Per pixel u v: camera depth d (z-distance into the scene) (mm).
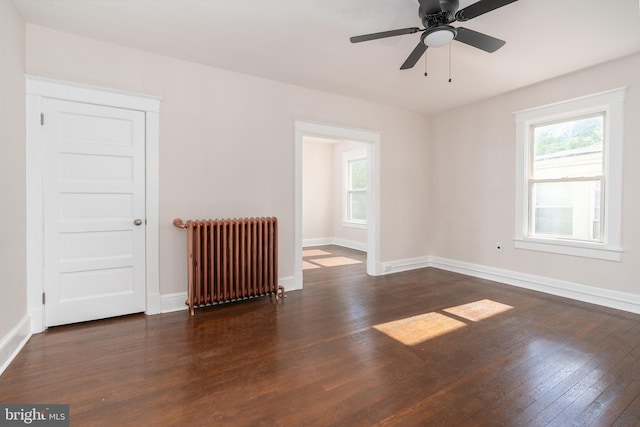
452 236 4992
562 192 3750
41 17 2480
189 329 2758
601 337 2598
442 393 1859
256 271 3477
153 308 3117
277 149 3822
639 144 3115
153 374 2037
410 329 2770
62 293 2764
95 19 2510
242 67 3416
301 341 2535
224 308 3307
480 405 1751
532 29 2627
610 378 2010
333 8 2381
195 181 3324
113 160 2922
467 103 4641
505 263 4289
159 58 3115
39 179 2617
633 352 2344
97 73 2840
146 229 3084
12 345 2230
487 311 3209
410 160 5078
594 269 3451
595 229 3492
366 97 4387
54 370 2068
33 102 2572
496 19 2479
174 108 3193
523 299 3590
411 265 5125
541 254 3902
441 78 3707
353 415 1667
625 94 3176
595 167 3461
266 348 2412
